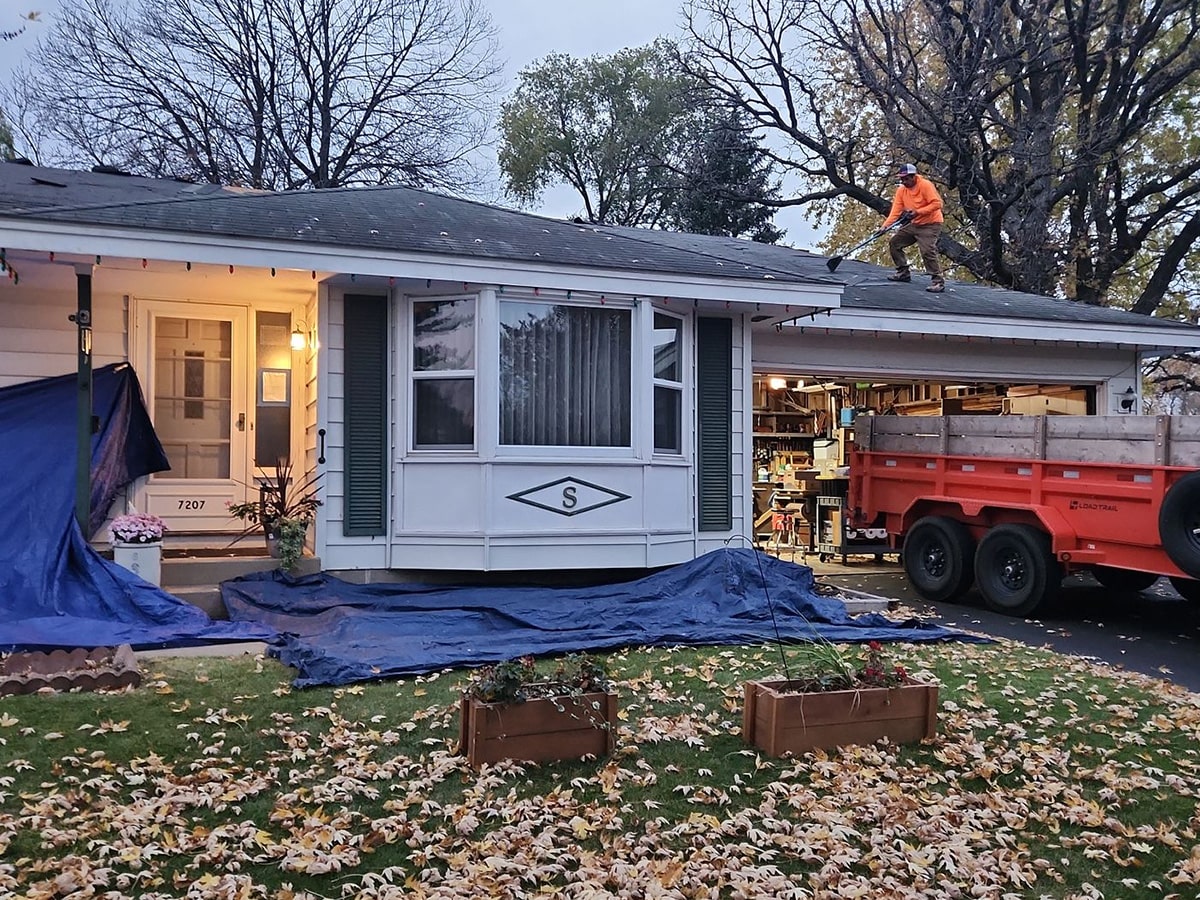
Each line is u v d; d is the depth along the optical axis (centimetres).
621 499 814
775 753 417
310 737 434
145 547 672
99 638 578
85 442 670
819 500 1278
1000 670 602
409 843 326
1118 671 629
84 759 394
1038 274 2080
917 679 472
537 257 756
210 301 852
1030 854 338
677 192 3116
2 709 452
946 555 940
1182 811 381
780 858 328
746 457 910
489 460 761
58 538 647
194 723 445
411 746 422
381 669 539
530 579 818
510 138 3522
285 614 676
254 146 2678
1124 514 780
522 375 779
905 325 1045
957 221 2228
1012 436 895
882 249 2402
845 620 731
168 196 823
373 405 773
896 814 361
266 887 295
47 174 957
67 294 780
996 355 1166
